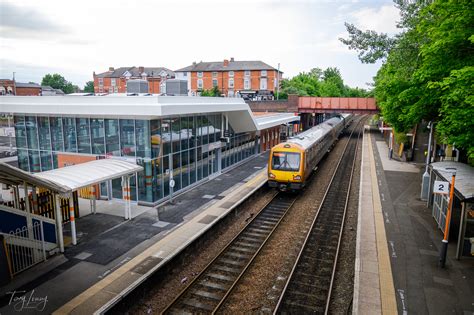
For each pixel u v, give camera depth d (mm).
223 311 9586
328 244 14086
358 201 19953
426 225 15180
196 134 21922
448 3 12688
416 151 31156
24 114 21250
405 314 8883
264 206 18703
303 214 17750
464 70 11281
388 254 12328
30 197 14523
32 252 11531
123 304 9539
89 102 19000
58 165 20656
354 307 9133
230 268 12047
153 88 80188
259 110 53969
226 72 72688
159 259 11938
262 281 11195
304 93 76875
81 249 12742
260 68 70500
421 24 15844
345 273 11688
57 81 117125
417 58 18500
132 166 15906
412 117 17750
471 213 12266
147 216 16281
